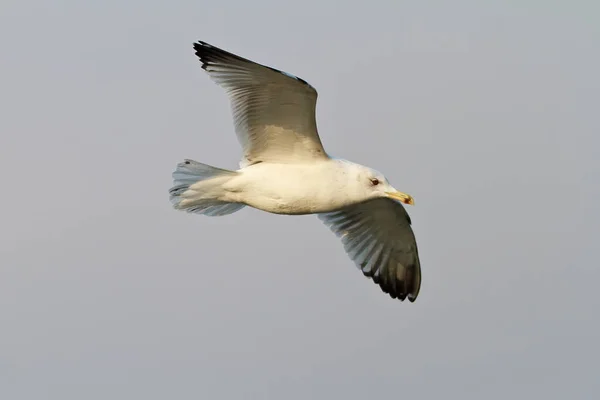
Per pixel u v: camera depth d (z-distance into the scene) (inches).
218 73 534.3
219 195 561.9
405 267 648.4
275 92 526.6
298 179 552.1
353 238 643.5
